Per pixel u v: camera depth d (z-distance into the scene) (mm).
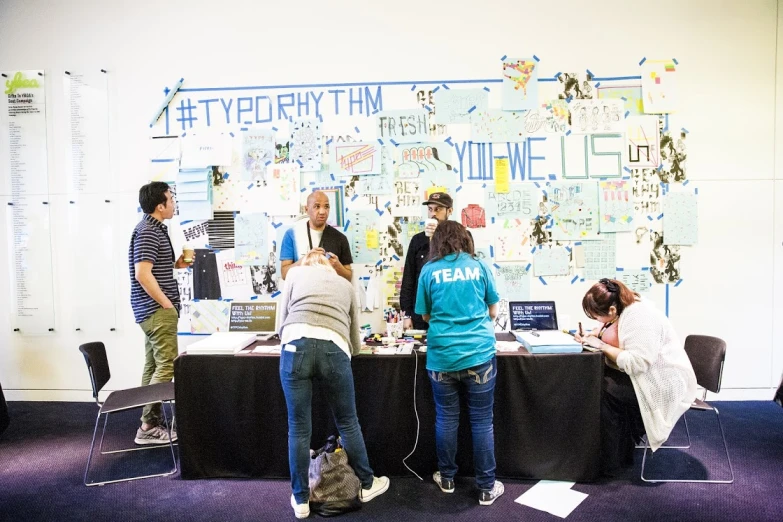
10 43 3590
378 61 3412
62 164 3586
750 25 3342
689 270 3398
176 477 2473
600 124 3371
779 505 2141
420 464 2414
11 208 3621
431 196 2891
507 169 3387
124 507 2197
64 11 3549
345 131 3432
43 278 3623
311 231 3092
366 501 2203
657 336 2270
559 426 2338
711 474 2426
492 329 2203
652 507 2137
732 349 3426
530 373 2326
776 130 3373
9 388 3680
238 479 2457
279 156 3465
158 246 2752
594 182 3379
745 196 3383
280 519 2096
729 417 3166
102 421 3270
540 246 3396
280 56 3457
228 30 3475
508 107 3371
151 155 3529
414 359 2369
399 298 3268
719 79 3361
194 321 3537
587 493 2262
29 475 2510
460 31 3377
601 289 2389
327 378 2072
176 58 3506
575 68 3373
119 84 3535
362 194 3420
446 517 2084
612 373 2443
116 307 3590
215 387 2420
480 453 2156
